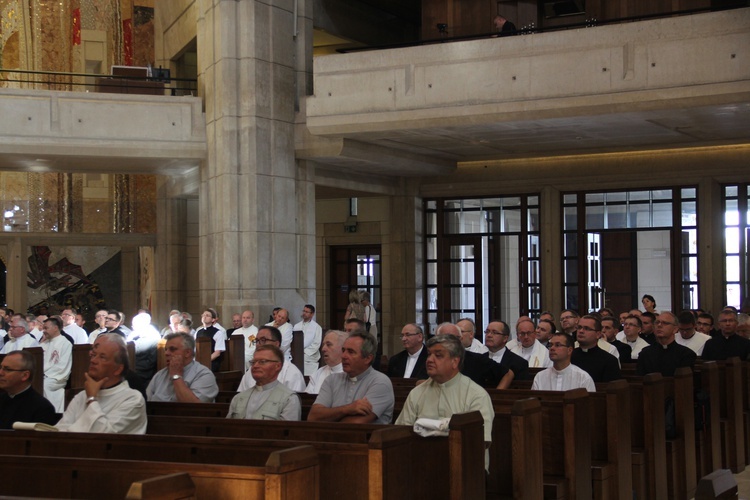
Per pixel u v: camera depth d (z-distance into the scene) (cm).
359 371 631
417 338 878
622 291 1758
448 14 1703
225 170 1591
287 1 1648
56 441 529
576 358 845
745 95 1197
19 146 1546
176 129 1644
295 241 1648
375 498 435
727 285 1675
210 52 1638
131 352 1160
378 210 2045
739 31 1196
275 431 555
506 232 1883
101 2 2119
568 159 1788
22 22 2053
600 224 1778
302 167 1670
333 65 1504
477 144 1639
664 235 1727
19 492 451
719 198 1681
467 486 492
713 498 284
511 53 1358
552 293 1805
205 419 584
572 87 1313
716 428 890
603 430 700
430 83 1417
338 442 512
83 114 1588
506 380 826
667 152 1702
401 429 455
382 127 1462
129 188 2108
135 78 1661
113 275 2105
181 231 1994
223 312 1573
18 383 621
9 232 2008
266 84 1608
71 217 2066
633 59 1272
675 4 1506
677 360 891
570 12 1641
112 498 433
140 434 518
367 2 2045
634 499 730
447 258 1953
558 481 618
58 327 1119
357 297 1625
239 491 401
